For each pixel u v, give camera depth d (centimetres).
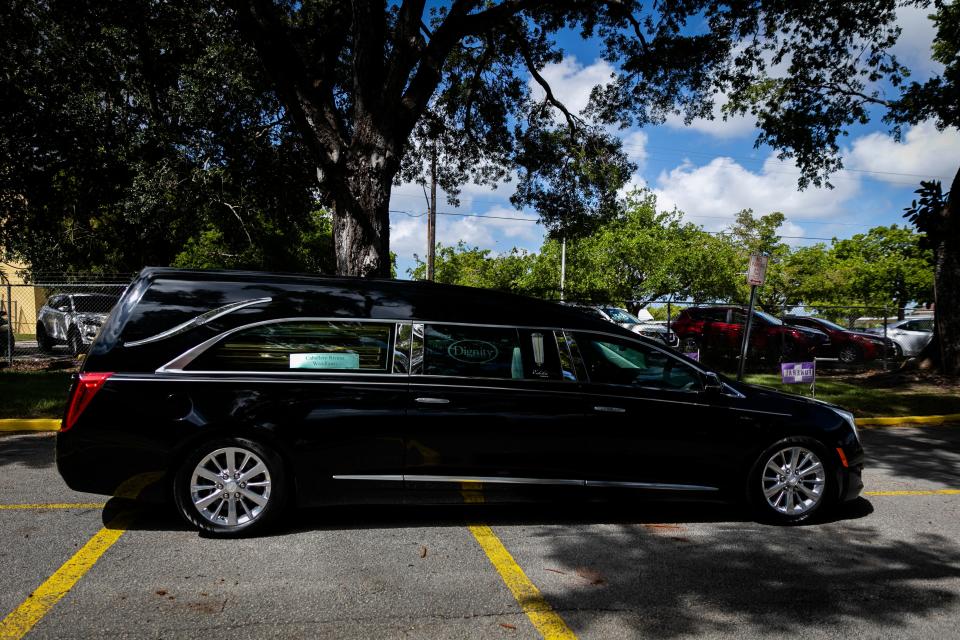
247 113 1738
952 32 1463
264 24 1020
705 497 493
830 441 498
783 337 1616
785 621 330
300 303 461
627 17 1284
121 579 364
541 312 496
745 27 1265
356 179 1021
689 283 3259
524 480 469
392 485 455
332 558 402
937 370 1376
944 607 350
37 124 1384
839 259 4319
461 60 1598
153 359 433
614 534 462
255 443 436
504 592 358
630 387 486
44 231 1645
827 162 1512
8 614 319
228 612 326
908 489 608
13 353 1631
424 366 466
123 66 1619
